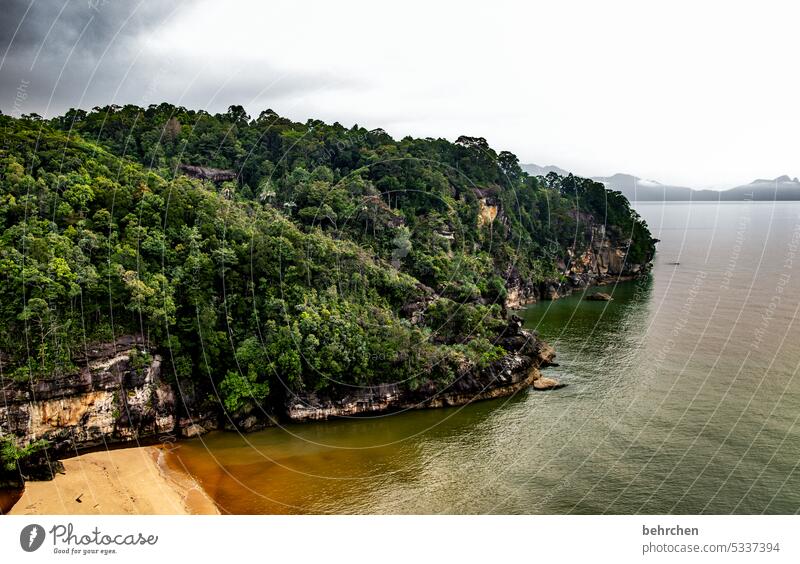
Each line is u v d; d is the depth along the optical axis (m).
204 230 66.81
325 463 50.72
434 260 90.75
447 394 63.88
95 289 55.09
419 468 49.69
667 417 57.41
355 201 91.12
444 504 43.59
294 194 91.12
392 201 101.88
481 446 53.66
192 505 43.59
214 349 58.88
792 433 53.16
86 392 51.91
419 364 64.00
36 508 42.50
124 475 47.72
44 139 71.06
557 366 74.00
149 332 56.81
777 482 45.25
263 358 59.31
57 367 50.62
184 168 91.69
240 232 68.75
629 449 51.44
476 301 87.94
